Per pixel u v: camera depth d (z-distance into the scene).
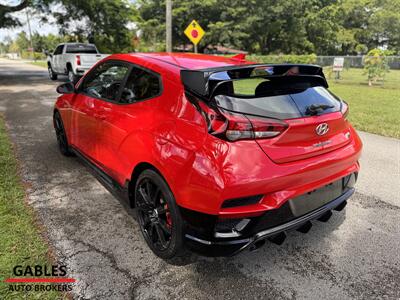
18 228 2.96
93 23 20.05
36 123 6.94
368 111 9.19
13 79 16.39
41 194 3.70
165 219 2.58
